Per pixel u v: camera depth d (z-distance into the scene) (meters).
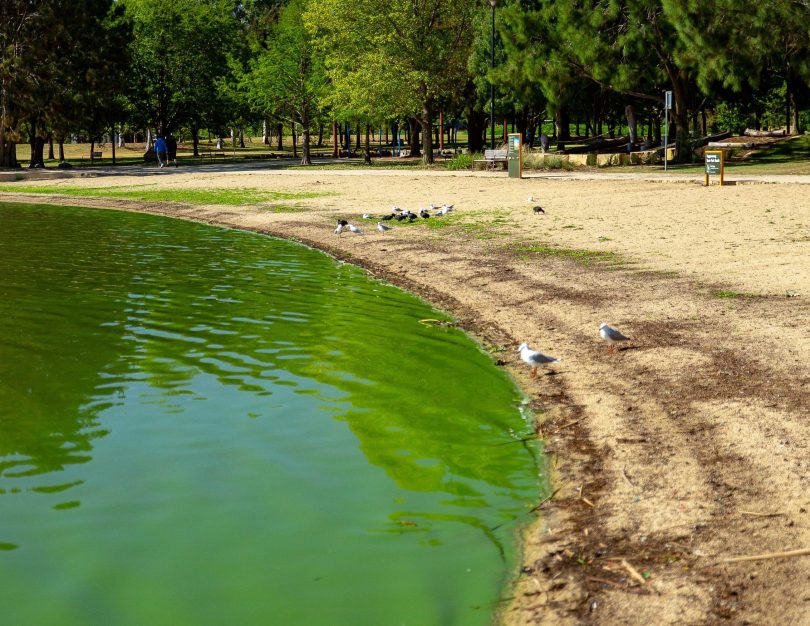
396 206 29.66
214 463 8.34
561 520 6.97
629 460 8.01
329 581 6.19
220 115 79.50
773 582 5.68
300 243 23.75
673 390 9.83
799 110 57.53
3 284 17.56
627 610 5.54
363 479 7.96
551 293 15.30
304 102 63.56
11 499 7.57
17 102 60.88
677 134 45.22
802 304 13.27
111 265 20.09
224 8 80.50
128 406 9.97
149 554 6.61
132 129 82.44
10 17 60.34
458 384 10.75
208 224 29.00
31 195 41.84
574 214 24.95
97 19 66.19
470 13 56.09
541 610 5.67
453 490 7.69
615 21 45.09
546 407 9.80
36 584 6.20
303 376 11.13
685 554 6.16
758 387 9.62
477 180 38.88
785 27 39.06
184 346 12.59
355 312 14.88
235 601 5.94
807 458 7.63
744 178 32.31
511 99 54.03
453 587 6.07
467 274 17.64
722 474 7.47
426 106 55.81
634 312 13.52
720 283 15.04
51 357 12.01
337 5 54.03
